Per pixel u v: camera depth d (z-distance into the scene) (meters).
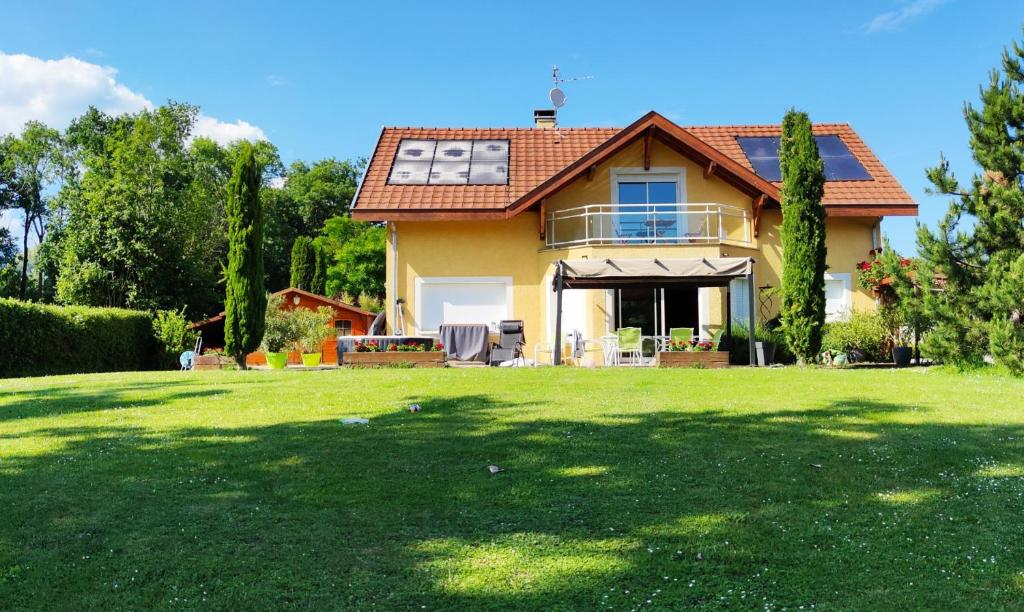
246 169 16.92
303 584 3.42
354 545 3.91
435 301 20.12
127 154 32.91
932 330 13.02
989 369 11.97
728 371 12.77
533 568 3.59
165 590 3.37
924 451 5.98
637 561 3.69
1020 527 4.18
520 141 23.36
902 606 3.17
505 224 20.14
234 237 16.81
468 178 20.92
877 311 18.14
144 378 12.51
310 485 5.02
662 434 6.67
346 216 51.75
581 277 15.53
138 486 4.97
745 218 20.08
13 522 4.25
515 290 20.05
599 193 20.23
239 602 3.25
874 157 21.75
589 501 4.68
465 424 7.19
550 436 6.57
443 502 4.66
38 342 17.91
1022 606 3.16
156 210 31.67
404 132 23.62
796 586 3.39
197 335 23.89
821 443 6.30
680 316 18.45
